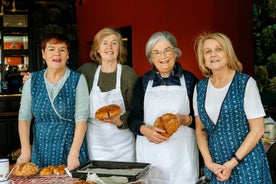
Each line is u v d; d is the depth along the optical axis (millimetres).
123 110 2980
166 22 5871
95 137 2988
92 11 8906
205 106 2434
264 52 4852
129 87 2971
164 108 2709
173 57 2672
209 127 2449
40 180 2344
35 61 9742
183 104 2697
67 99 2756
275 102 4695
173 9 5828
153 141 2574
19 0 9477
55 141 2795
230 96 2346
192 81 2729
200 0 5574
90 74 3041
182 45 5758
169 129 2496
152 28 6207
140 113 2797
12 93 9430
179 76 2719
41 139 2820
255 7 4973
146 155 2773
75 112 2768
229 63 2371
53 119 2785
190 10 5676
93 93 2980
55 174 2449
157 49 2635
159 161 2725
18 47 9680
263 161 2402
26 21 9625
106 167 2510
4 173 2262
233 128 2367
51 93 2760
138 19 6652
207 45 2355
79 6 9703
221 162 2428
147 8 6336
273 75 4703
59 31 9906
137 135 2850
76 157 2625
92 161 2549
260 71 4938
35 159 2863
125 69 3008
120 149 2980
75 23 10039
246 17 5414
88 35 9297
